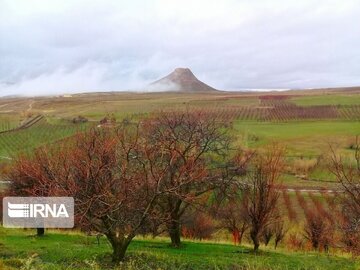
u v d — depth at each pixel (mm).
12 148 124938
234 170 28594
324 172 89750
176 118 30844
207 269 21422
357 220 23078
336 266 23094
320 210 58312
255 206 28312
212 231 45406
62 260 21312
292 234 47719
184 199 24703
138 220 20766
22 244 25672
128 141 23094
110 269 19281
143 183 20594
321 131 165125
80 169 20234
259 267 21281
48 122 187875
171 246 27297
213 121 33438
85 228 22078
